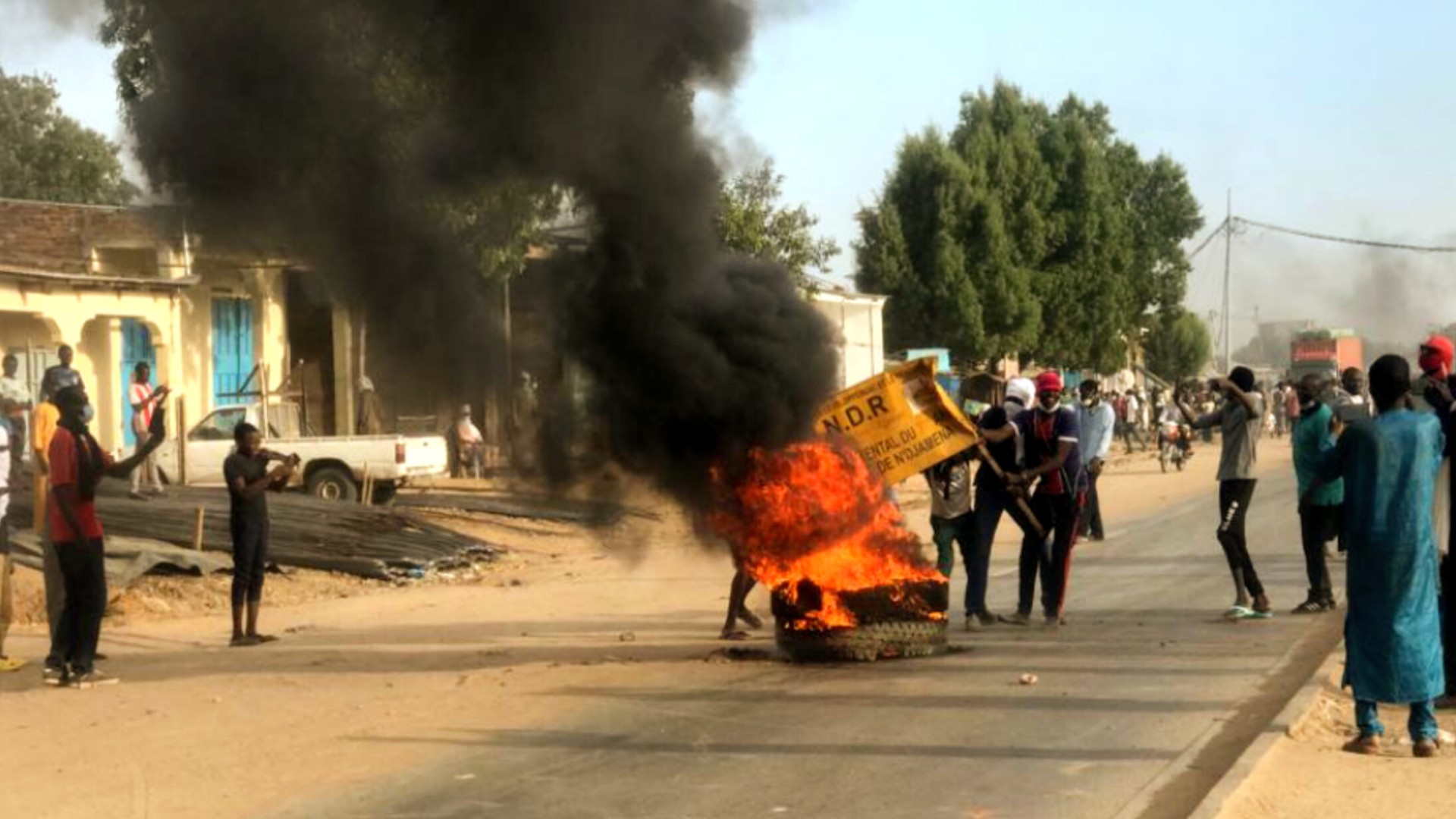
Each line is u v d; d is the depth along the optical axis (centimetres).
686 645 1156
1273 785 677
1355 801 652
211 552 1625
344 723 873
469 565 1830
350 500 2164
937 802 676
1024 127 5341
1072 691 930
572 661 1084
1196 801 672
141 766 777
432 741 823
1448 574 877
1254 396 1226
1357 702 747
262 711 914
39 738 846
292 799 707
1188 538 1969
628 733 834
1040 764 742
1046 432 1206
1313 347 5247
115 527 1652
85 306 2367
